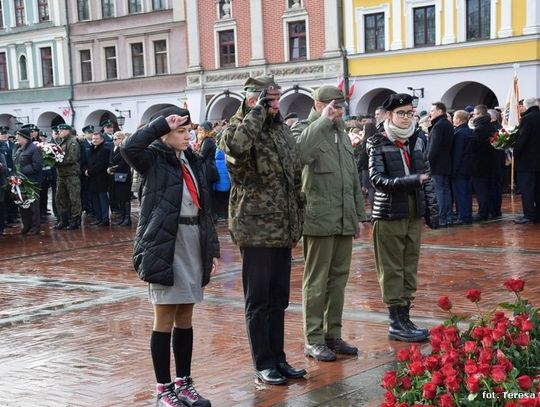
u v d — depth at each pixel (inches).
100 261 481.7
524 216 546.0
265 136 216.1
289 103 1360.7
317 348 244.2
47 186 743.7
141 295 366.6
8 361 260.8
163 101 1510.8
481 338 178.1
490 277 363.6
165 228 196.9
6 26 1710.1
